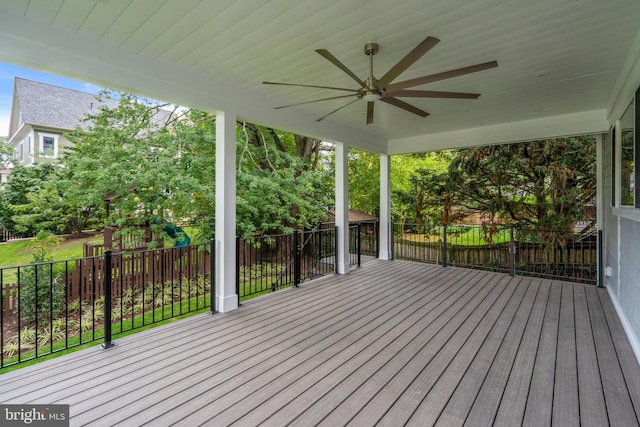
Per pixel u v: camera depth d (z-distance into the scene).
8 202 9.19
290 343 2.79
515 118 5.04
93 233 10.33
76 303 5.02
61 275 5.14
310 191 8.27
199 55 3.01
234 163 3.80
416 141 6.43
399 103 3.21
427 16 2.33
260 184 6.48
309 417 1.81
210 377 2.23
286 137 10.08
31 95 13.10
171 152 6.20
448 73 2.41
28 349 3.77
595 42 2.68
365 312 3.60
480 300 4.05
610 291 4.18
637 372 2.32
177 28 2.55
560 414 1.85
